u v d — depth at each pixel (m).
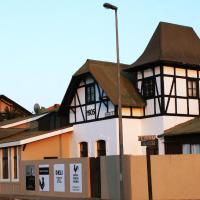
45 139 34.66
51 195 27.44
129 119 32.69
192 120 32.31
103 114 33.47
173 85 32.41
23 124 44.97
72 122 36.50
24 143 33.03
